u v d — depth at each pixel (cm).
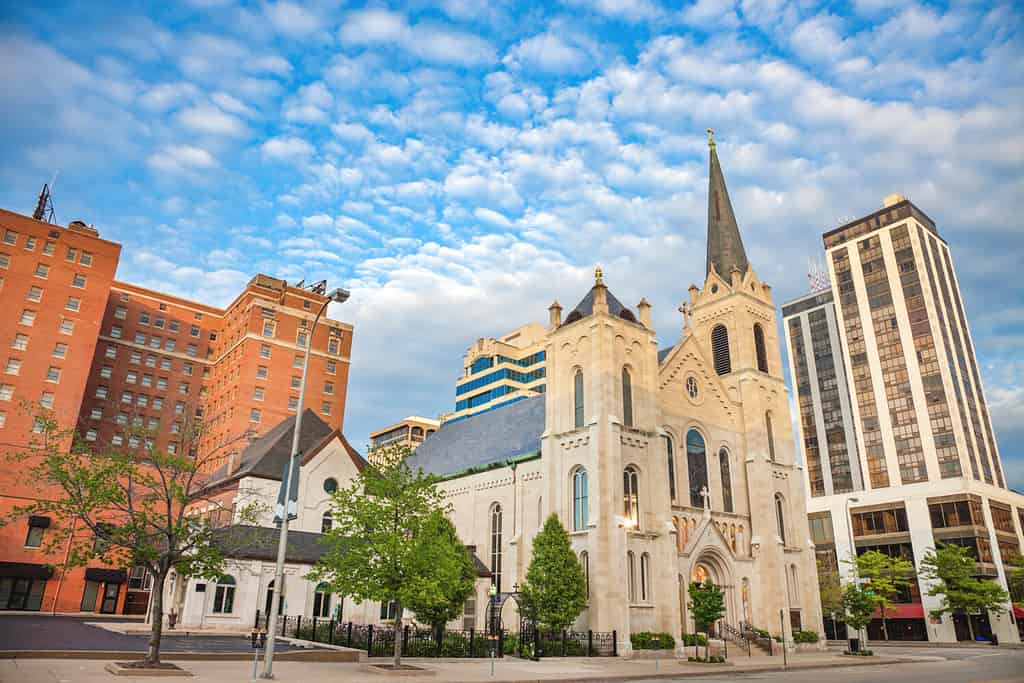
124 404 10325
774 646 4931
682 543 4988
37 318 8394
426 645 3731
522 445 5781
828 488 13388
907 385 11931
